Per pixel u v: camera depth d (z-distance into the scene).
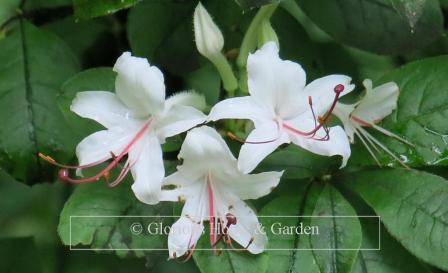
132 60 0.38
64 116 0.41
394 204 0.40
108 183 0.38
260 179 0.38
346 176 0.41
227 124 0.40
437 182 0.40
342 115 0.40
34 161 0.42
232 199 0.38
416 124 0.41
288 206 0.40
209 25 0.39
